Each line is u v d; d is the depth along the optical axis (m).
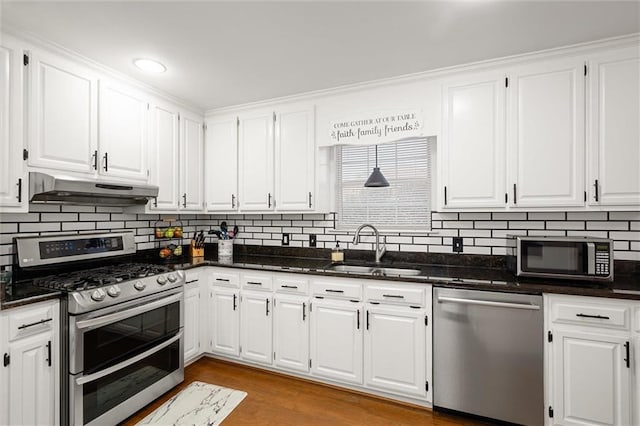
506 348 1.91
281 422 2.00
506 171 2.19
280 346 2.52
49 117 1.95
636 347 1.66
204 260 2.97
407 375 2.14
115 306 1.96
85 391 1.78
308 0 1.59
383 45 2.02
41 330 1.67
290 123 2.89
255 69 2.34
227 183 3.14
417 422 2.00
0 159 1.73
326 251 3.05
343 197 3.06
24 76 1.84
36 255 2.02
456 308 2.02
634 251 2.13
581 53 2.02
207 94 2.82
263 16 1.72
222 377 2.54
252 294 2.63
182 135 2.97
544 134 2.10
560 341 1.81
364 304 2.26
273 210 2.95
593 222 2.23
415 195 2.82
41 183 1.86
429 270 2.42
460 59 2.21
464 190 2.29
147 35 1.89
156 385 2.22
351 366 2.29
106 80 2.30
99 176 2.24
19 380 1.59
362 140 2.64
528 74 2.13
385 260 2.80
